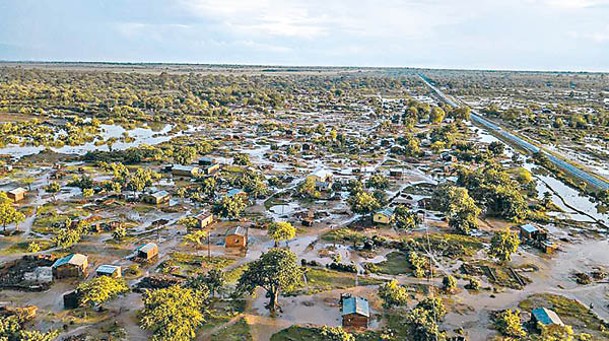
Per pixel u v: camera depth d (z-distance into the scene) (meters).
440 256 80.62
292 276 62.62
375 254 81.00
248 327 57.97
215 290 65.69
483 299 66.69
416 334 54.75
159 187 114.88
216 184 117.31
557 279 73.31
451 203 96.94
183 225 90.69
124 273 71.25
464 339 55.97
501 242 78.06
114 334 55.62
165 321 51.66
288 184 121.25
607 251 84.31
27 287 65.75
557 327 56.66
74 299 60.81
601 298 67.88
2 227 86.31
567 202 112.81
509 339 54.62
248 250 81.12
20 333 51.12
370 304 64.44
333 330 54.56
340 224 94.12
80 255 72.19
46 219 91.25
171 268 72.88
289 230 81.19
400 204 105.56
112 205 100.62
